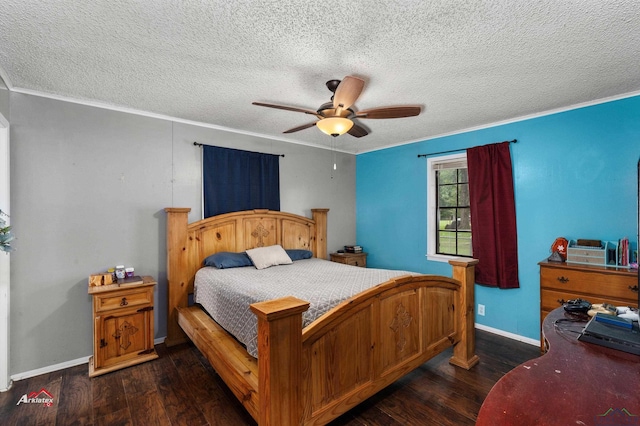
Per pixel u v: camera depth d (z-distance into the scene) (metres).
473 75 2.34
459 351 2.71
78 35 1.81
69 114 2.79
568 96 2.75
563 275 2.70
